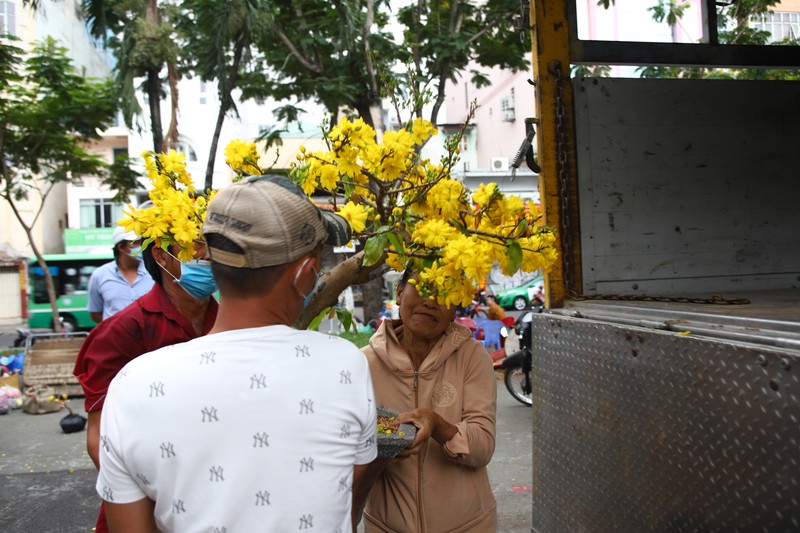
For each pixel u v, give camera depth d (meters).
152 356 1.22
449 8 9.62
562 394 2.23
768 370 1.37
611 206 2.71
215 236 1.22
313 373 1.22
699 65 2.90
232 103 8.78
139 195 25.88
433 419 1.88
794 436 1.31
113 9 8.88
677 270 2.78
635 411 1.83
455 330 2.20
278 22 9.39
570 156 2.67
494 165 20.34
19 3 22.50
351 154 1.70
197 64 9.69
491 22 9.33
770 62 3.00
